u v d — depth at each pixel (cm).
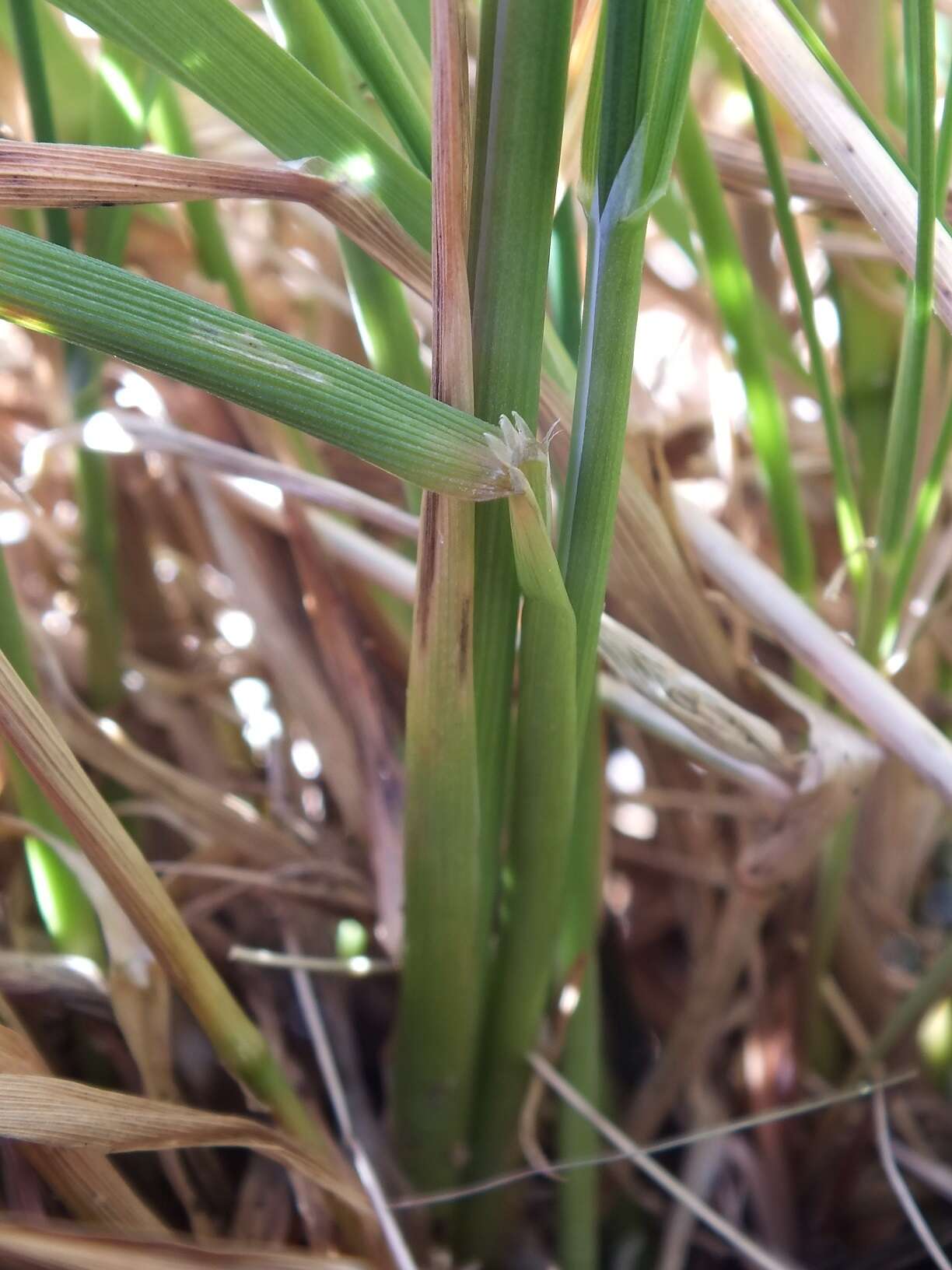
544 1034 11
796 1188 13
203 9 6
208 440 11
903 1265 12
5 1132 7
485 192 6
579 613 7
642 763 14
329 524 12
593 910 11
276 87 6
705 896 13
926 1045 13
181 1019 12
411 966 9
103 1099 7
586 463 7
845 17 11
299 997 13
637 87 6
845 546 11
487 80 6
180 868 11
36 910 12
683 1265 12
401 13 8
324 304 15
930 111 7
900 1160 12
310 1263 8
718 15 8
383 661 12
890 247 8
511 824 9
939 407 11
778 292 14
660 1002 14
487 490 6
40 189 6
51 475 16
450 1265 11
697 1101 13
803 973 12
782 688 10
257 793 15
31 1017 11
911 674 13
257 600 13
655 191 6
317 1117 11
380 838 11
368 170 7
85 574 12
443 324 6
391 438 5
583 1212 11
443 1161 10
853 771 10
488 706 8
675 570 10
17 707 7
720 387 13
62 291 5
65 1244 7
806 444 14
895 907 13
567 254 9
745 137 15
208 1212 11
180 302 5
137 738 14
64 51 11
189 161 6
